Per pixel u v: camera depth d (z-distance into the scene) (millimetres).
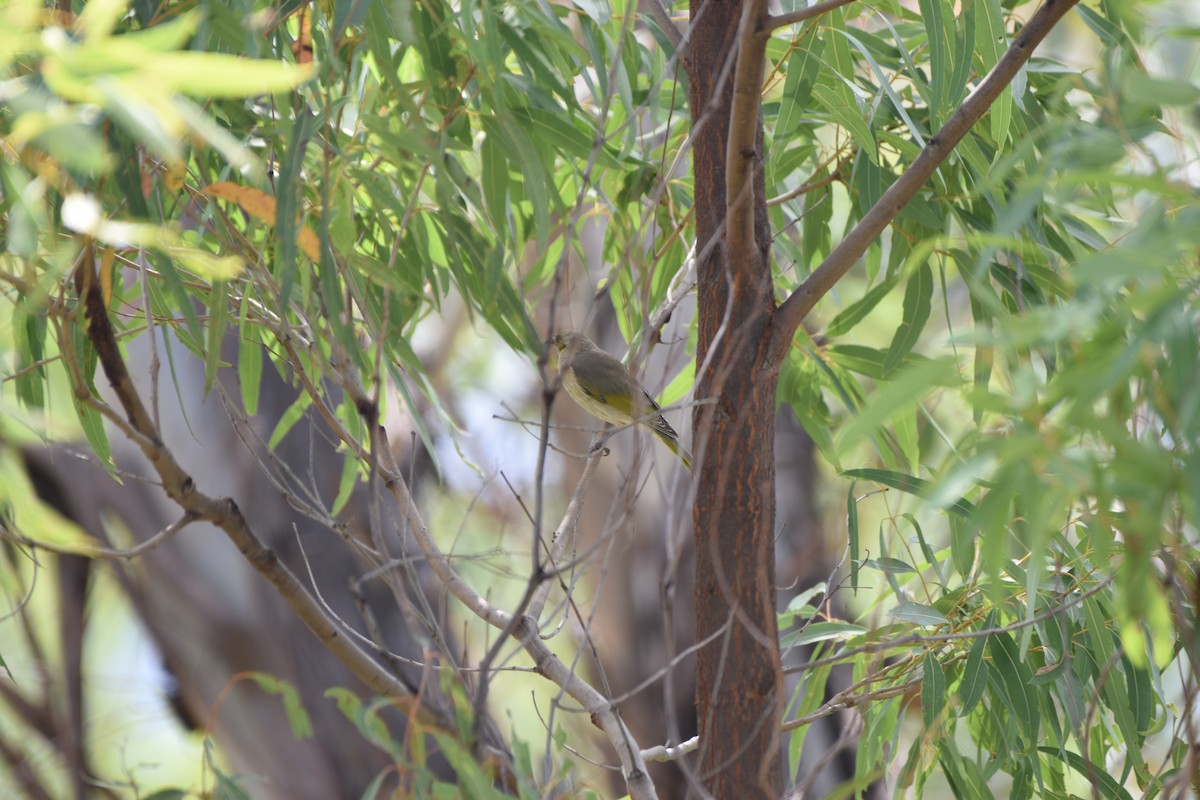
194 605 11820
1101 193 7633
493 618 6359
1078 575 7578
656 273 9391
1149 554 4766
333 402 11617
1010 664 7652
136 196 5973
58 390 11375
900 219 8766
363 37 7309
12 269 6547
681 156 6016
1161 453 4688
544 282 10602
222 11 5965
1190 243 4273
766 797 6297
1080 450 4613
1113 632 7793
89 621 14688
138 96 4176
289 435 11750
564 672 6234
